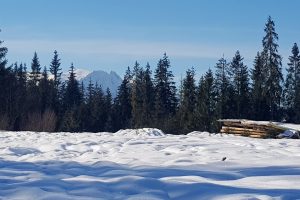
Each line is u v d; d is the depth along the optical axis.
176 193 4.85
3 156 9.94
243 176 6.03
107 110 61.59
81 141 13.35
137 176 5.69
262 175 6.02
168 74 61.88
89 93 75.00
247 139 14.49
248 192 4.84
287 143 12.85
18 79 64.19
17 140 14.66
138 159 8.60
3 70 49.75
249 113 47.56
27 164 7.79
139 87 60.09
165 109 58.22
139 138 14.59
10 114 45.75
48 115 39.31
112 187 5.21
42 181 5.57
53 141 13.76
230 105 48.03
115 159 8.71
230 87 49.91
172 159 8.49
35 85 66.94
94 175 6.31
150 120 53.81
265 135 20.55
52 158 9.45
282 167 6.73
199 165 7.09
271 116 47.31
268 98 47.06
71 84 74.31
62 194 4.79
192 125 46.38
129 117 63.25
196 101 48.31
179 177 5.89
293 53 56.22
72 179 5.80
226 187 5.11
